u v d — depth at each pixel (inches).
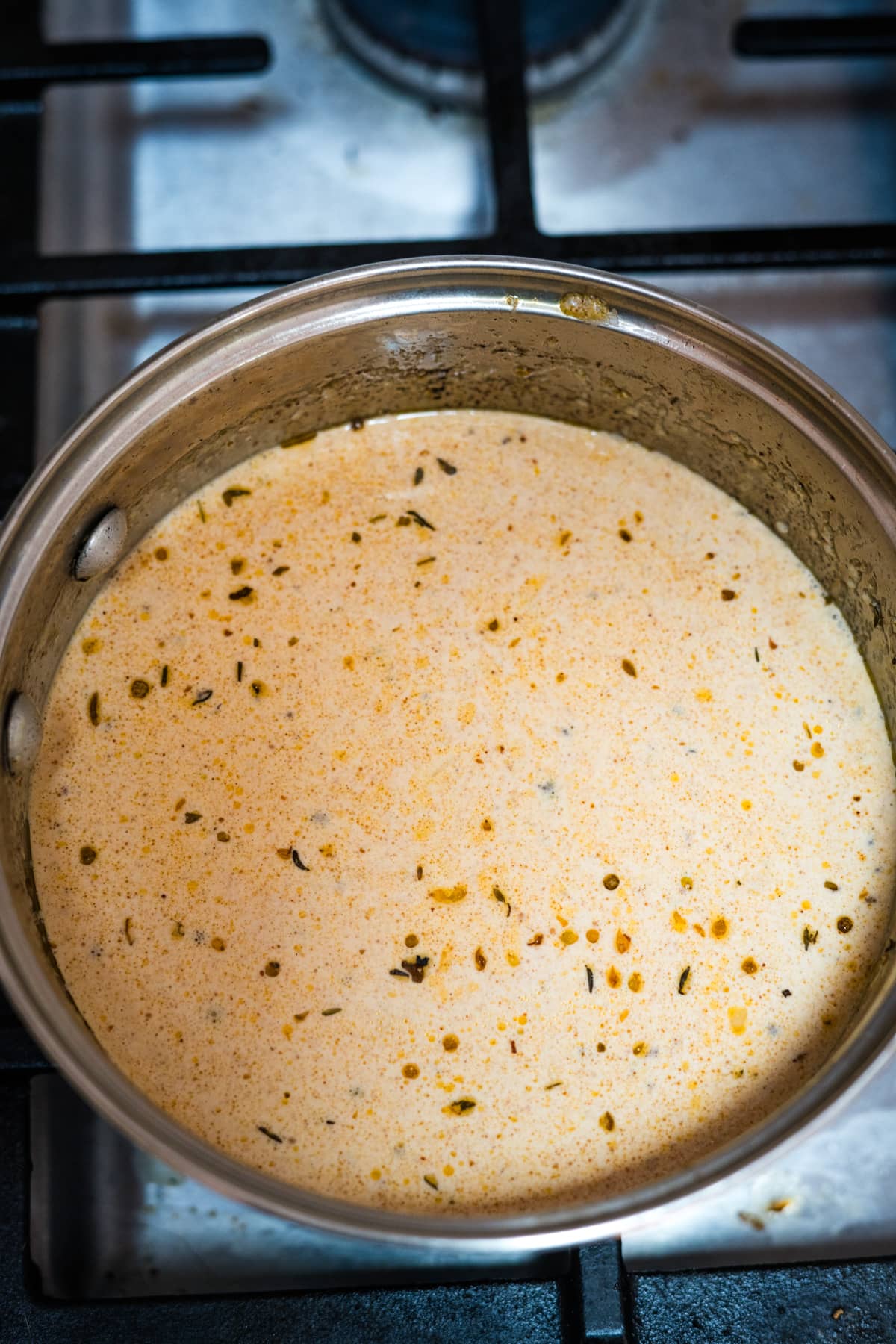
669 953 16.4
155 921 16.4
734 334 16.3
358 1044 16.1
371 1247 17.1
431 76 20.9
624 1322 15.8
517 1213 15.6
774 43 20.1
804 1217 17.2
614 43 21.1
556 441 18.1
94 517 16.6
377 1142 15.9
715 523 17.8
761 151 20.9
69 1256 17.1
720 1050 16.2
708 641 17.3
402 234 20.3
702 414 17.2
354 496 17.8
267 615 17.3
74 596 16.9
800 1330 16.2
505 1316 16.1
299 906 16.4
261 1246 17.1
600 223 20.5
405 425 18.1
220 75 20.1
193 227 20.5
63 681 17.1
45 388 19.6
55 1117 17.5
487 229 20.4
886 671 16.9
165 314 20.0
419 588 17.5
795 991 16.4
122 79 19.9
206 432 17.1
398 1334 16.1
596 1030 16.2
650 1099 16.1
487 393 17.9
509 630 17.3
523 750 16.9
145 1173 17.3
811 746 17.0
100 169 20.7
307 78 21.1
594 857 16.6
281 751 16.9
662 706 17.1
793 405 16.4
